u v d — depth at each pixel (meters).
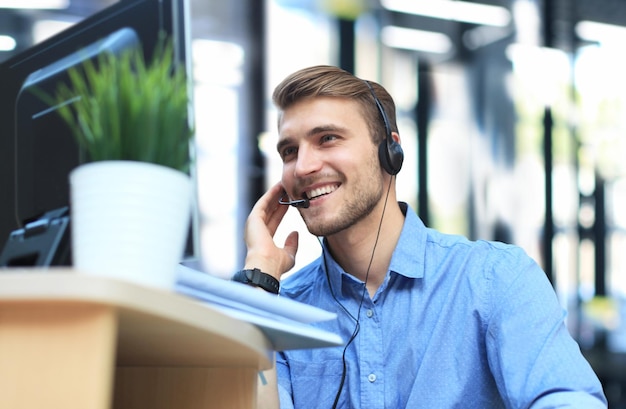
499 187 6.21
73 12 4.09
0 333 0.54
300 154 1.49
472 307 1.41
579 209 6.17
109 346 0.53
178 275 0.76
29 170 1.10
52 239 0.91
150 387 0.91
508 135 6.26
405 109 6.13
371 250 1.50
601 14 6.29
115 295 0.52
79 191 0.66
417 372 1.41
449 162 6.18
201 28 5.20
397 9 5.92
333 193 1.48
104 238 0.65
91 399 0.52
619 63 6.23
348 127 1.48
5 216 1.12
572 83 6.27
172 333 0.64
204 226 4.98
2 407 0.53
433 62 6.19
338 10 5.65
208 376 0.88
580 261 6.11
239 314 0.72
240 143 5.17
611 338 5.99
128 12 1.07
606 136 6.18
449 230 6.12
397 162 1.50
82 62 1.07
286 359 1.51
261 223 1.48
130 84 0.68
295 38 5.49
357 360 1.45
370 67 5.89
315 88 1.48
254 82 5.29
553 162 6.22
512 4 6.23
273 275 1.40
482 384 1.40
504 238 6.17
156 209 0.66
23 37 3.91
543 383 1.26
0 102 1.17
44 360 0.53
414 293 1.46
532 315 1.35
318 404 1.45
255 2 5.36
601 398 1.26
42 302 0.52
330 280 1.53
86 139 0.70
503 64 6.32
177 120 0.71
